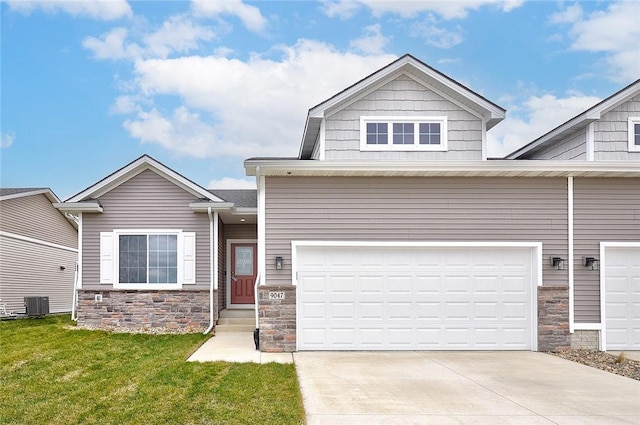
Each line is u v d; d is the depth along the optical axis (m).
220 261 15.53
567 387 7.84
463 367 9.30
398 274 11.20
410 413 6.39
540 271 11.25
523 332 11.25
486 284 11.29
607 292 11.37
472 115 13.26
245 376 8.09
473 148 13.12
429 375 8.58
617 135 12.94
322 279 11.09
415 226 11.19
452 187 11.30
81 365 9.03
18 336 12.09
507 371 8.99
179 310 14.01
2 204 17.98
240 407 6.46
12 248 18.52
